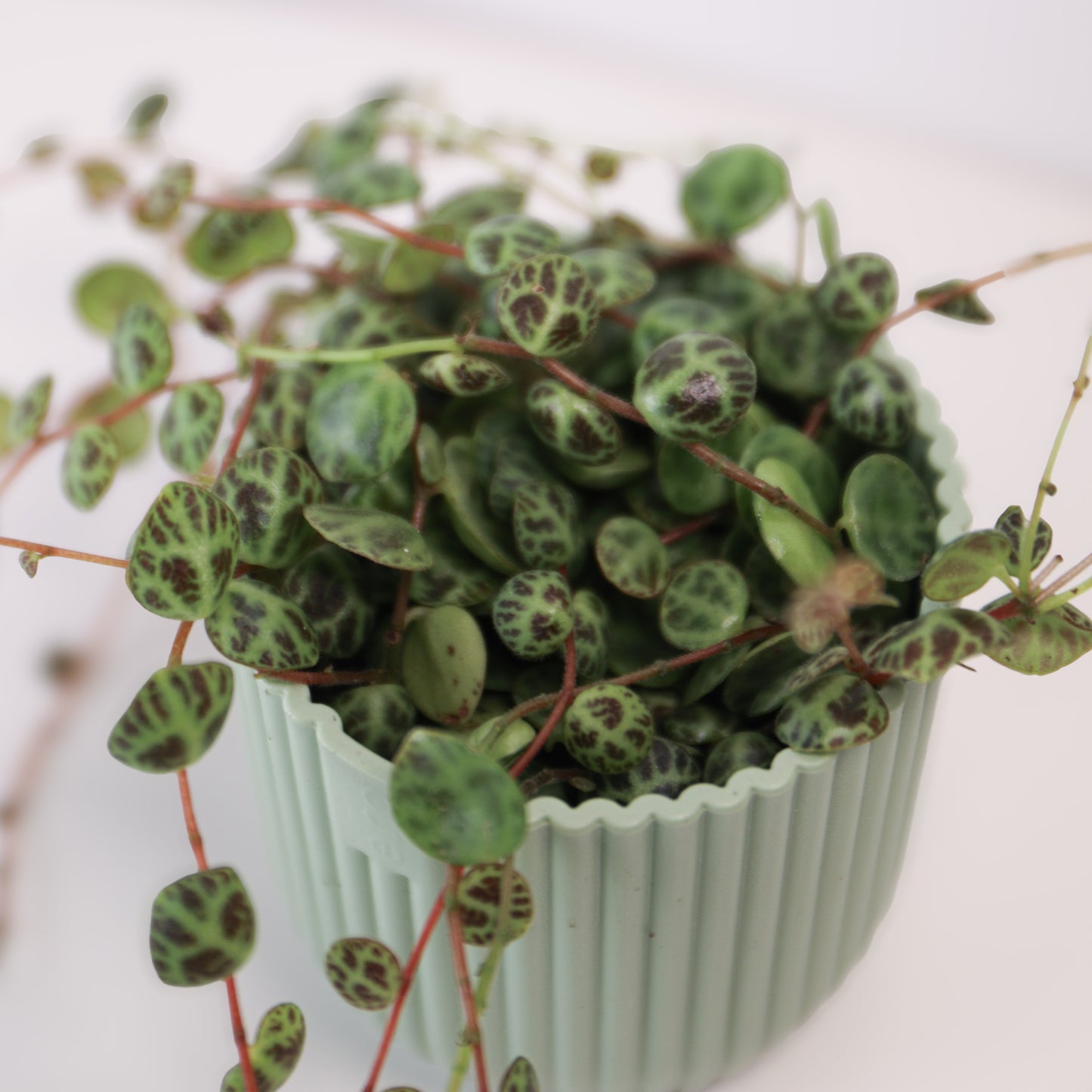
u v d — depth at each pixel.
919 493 0.25
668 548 0.26
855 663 0.23
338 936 0.27
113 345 0.28
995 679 0.33
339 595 0.24
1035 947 0.30
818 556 0.24
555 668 0.25
